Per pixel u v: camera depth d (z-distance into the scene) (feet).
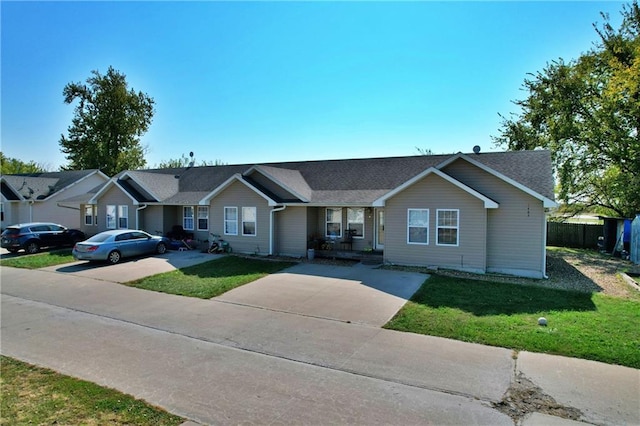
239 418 16.97
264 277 46.57
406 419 16.76
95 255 55.47
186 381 20.68
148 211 76.28
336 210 62.49
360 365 22.52
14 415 17.25
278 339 27.07
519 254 47.09
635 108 68.28
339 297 37.58
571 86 75.15
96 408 17.87
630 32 72.64
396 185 58.80
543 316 30.58
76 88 144.25
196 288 42.14
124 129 149.07
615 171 76.69
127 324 30.96
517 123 100.07
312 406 17.94
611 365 21.91
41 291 42.42
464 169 49.85
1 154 198.80
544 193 45.52
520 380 20.29
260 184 64.28
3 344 26.61
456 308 33.14
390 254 52.39
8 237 68.85
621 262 57.93
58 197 106.42
